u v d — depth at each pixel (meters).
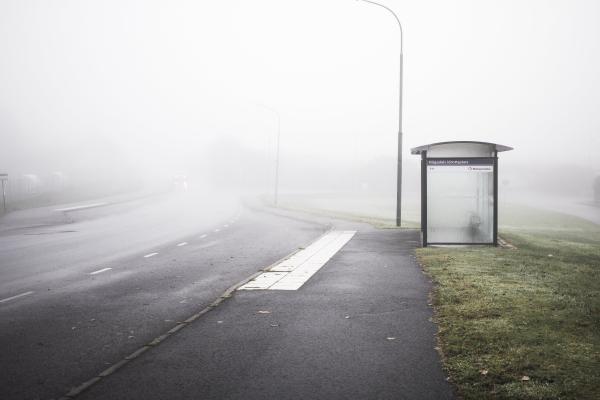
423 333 6.50
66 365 5.54
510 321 6.78
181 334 6.55
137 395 4.72
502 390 4.66
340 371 5.25
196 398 4.64
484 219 14.98
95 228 23.89
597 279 9.80
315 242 16.73
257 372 5.24
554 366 5.17
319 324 6.96
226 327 6.85
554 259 12.59
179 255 14.41
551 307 7.48
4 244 17.44
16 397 4.71
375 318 7.23
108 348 6.14
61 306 8.29
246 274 11.27
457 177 15.00
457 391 4.72
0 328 6.99
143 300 8.72
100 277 10.98
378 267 11.59
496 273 10.41
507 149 15.09
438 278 10.00
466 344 5.94
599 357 5.40
